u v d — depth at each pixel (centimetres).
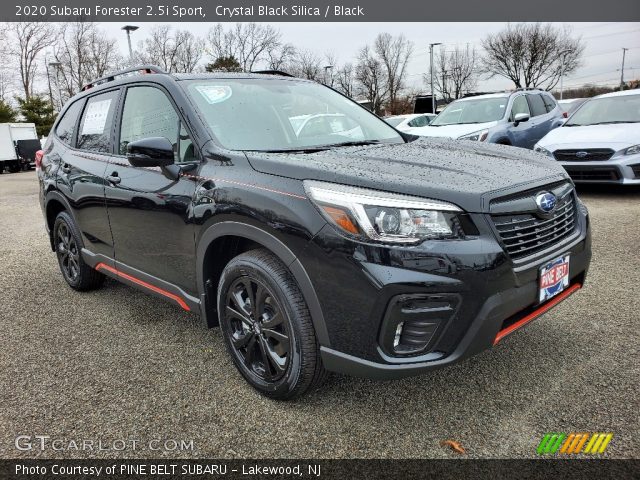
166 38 4503
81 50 4500
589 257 265
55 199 405
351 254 199
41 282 454
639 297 349
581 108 818
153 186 288
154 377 274
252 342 251
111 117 348
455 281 195
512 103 894
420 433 219
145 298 401
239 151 256
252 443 216
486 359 278
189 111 280
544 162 269
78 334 334
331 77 4912
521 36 4969
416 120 1435
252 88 321
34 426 232
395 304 196
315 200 211
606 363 266
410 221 197
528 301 220
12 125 2578
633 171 658
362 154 254
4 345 321
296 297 223
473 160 252
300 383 229
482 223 203
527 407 232
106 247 352
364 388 255
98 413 241
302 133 302
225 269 254
